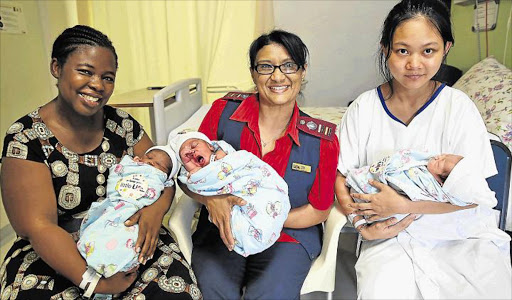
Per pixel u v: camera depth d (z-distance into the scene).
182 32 3.19
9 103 2.45
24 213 1.04
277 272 1.21
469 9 2.70
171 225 1.25
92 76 1.08
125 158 1.22
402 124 1.35
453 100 1.29
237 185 1.16
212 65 3.24
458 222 1.24
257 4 3.06
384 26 1.29
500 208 1.35
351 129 1.42
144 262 1.08
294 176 1.31
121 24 3.26
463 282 1.13
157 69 3.32
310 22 3.32
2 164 1.06
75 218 1.18
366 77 3.41
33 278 1.03
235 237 1.15
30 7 2.63
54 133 1.12
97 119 1.21
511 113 1.71
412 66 1.19
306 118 1.37
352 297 1.71
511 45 2.23
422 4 1.18
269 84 1.25
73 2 3.04
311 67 3.44
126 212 1.08
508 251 1.25
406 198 1.20
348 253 2.04
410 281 1.16
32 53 2.67
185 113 2.46
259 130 1.36
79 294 1.03
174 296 1.05
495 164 1.31
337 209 1.35
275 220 1.14
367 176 1.28
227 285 1.21
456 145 1.28
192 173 1.21
